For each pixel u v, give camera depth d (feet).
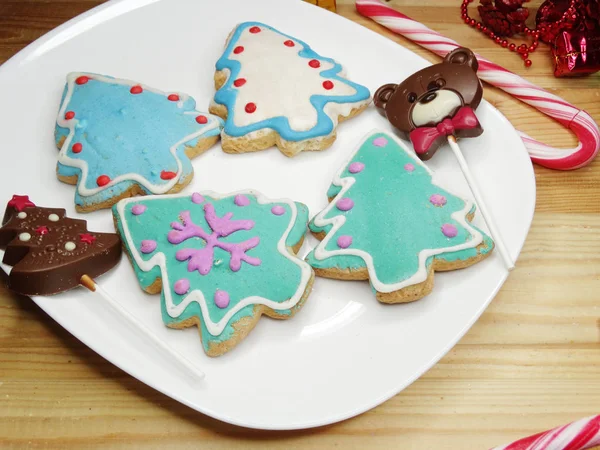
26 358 1.20
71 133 1.33
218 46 1.49
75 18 1.49
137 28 1.50
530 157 1.39
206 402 1.09
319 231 1.24
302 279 1.16
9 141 1.36
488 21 1.57
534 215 1.35
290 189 1.32
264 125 1.34
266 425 1.08
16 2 1.62
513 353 1.21
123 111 1.34
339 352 1.15
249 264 1.17
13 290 1.17
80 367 1.19
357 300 1.20
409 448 1.13
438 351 1.14
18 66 1.43
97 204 1.28
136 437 1.13
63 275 1.16
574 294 1.27
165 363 1.12
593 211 1.36
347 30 1.49
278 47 1.42
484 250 1.20
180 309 1.14
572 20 1.49
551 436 1.06
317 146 1.35
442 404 1.17
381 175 1.27
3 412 1.15
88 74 1.40
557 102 1.42
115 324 1.16
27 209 1.23
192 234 1.20
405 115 1.34
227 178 1.34
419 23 1.54
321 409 1.09
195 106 1.39
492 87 1.52
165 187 1.28
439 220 1.21
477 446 1.14
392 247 1.19
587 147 1.36
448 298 1.19
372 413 1.16
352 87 1.39
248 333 1.16
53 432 1.14
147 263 1.19
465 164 1.28
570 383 1.19
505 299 1.26
